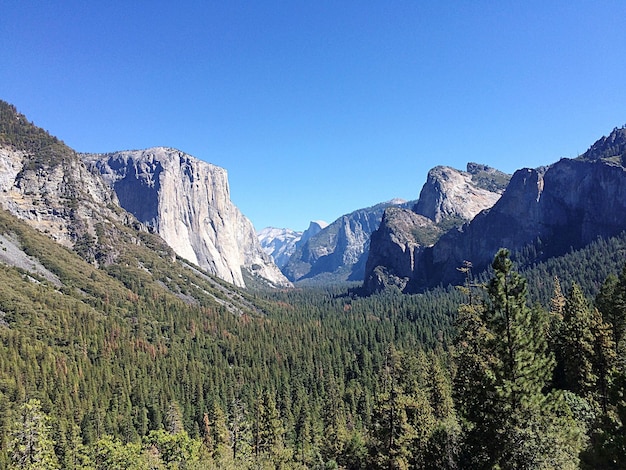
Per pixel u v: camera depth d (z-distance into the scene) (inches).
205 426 4325.8
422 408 2196.1
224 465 3105.3
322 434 4138.8
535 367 1301.7
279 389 5201.8
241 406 4648.1
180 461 3019.2
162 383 5187.0
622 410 995.9
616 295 2421.3
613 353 1957.4
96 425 4018.2
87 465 3043.8
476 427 1373.0
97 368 5064.0
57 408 4001.0
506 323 1344.7
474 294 1888.5
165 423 4441.4
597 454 997.2
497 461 1290.6
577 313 2438.5
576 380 2268.7
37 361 4758.9
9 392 3860.7
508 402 1293.1
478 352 1688.0
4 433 2950.3
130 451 2992.1
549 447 1221.7
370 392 4697.3
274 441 3494.1
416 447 1908.2
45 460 2143.2
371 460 2018.9
